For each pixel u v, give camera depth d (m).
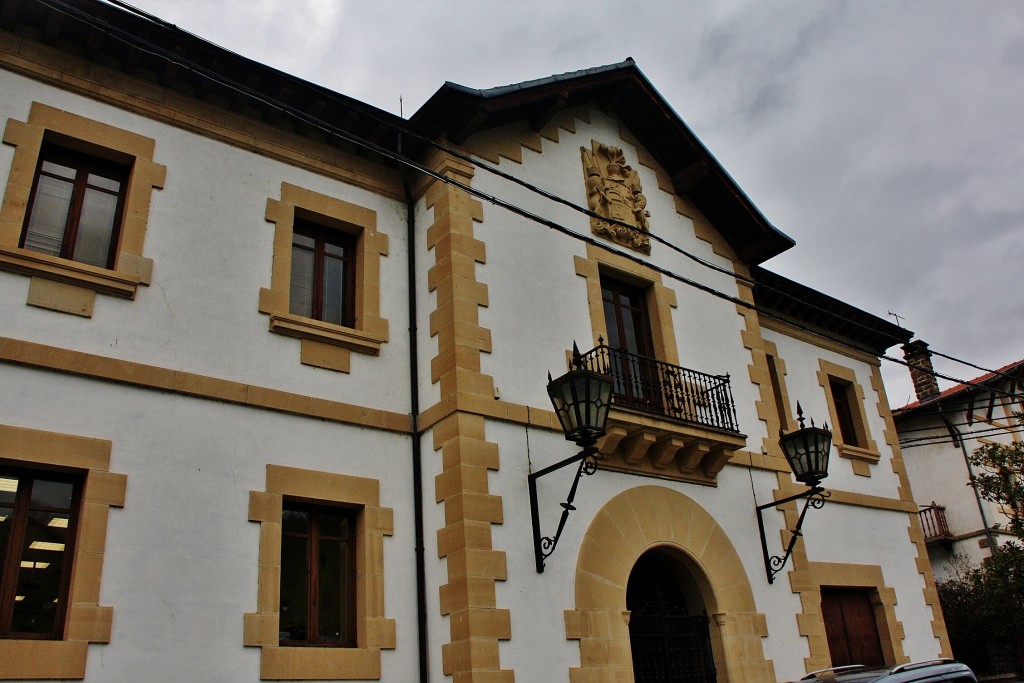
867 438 16.81
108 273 8.97
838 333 17.70
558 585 9.94
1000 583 18.72
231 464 9.12
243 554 8.87
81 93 9.74
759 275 15.59
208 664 8.27
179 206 9.91
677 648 11.14
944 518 23.17
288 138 11.18
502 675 9.02
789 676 11.79
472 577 9.24
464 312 10.61
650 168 14.41
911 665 8.21
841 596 14.42
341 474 9.82
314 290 10.97
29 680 7.34
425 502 10.16
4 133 9.05
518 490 10.11
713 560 11.71
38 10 9.45
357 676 9.03
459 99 11.17
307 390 9.99
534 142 12.70
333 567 9.69
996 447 19.50
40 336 8.48
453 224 11.07
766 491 13.10
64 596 7.92
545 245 12.02
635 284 13.22
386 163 12.01
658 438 11.42
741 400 13.63
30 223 9.14
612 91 13.91
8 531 7.90
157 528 8.44
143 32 9.88
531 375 10.93
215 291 9.78
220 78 7.66
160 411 8.89
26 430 8.07
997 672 19.31
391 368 10.80
